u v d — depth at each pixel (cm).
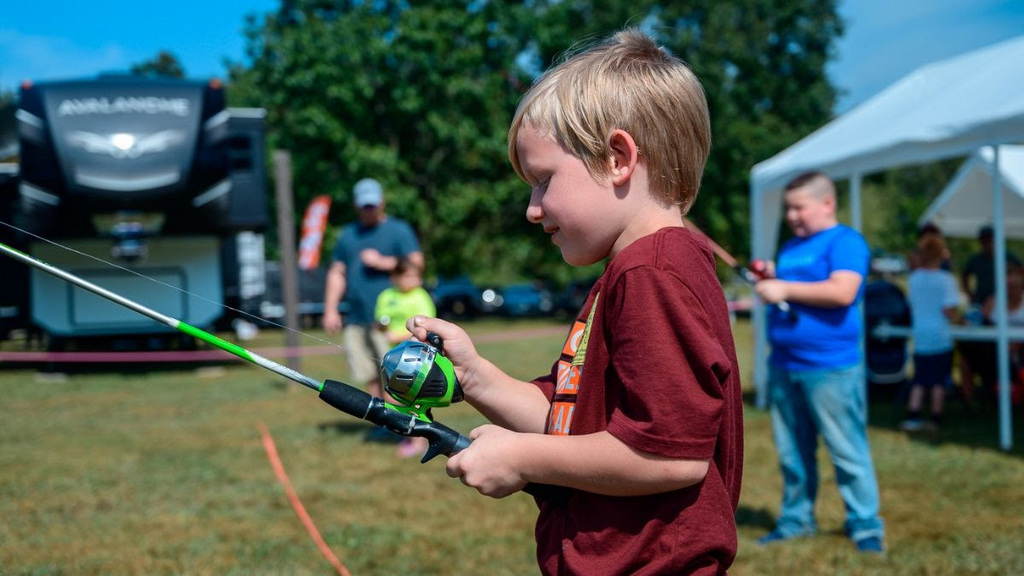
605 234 141
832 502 451
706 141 148
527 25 2261
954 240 2669
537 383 169
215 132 992
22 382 995
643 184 140
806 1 2697
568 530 138
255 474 517
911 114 643
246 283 1838
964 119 552
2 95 1848
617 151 138
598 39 163
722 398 127
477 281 3178
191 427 679
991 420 711
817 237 370
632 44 147
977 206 1177
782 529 388
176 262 1062
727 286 2348
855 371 360
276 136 2327
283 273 948
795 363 367
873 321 800
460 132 2181
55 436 643
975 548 366
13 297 1174
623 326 129
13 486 488
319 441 618
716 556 132
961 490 465
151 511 438
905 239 3572
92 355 1039
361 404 146
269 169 2322
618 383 135
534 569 349
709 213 2344
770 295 353
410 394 151
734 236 2370
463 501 457
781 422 383
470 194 2248
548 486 141
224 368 1130
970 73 667
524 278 3209
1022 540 375
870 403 817
